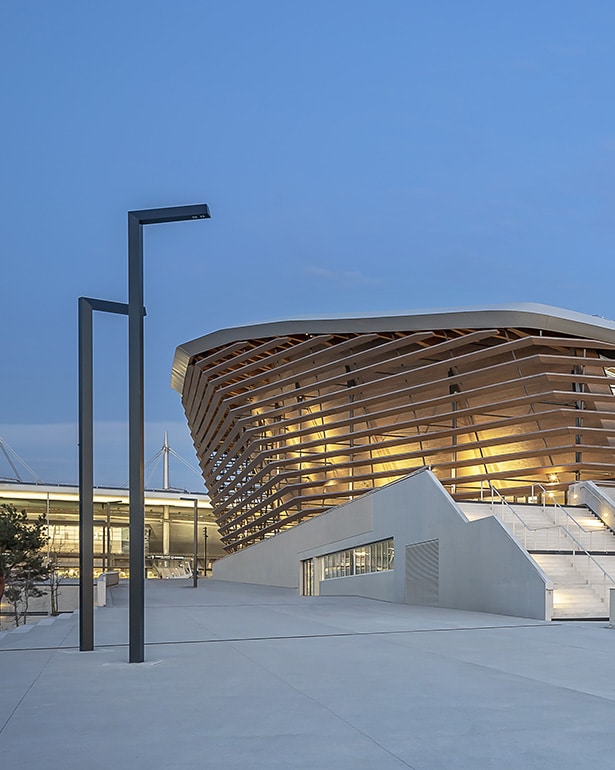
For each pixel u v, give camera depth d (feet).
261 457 195.31
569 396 146.82
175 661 43.80
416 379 167.53
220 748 23.17
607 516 99.76
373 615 81.41
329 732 25.04
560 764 21.02
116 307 49.49
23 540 189.47
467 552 91.20
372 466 176.86
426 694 31.81
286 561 187.83
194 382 214.28
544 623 69.10
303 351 181.47
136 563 44.01
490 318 149.28
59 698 32.19
